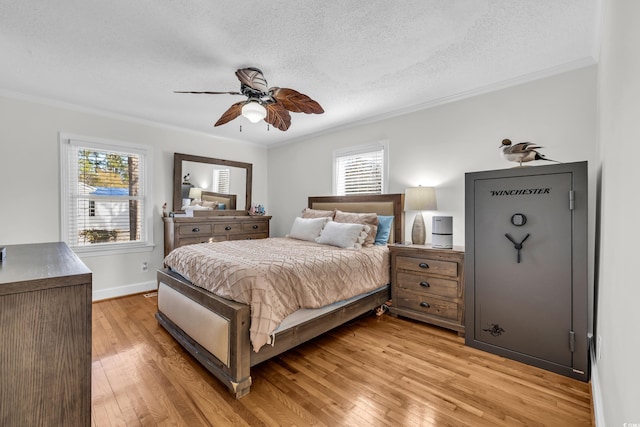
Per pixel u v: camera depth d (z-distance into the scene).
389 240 3.49
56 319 0.86
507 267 2.20
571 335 1.94
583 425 1.49
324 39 2.06
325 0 1.67
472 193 2.37
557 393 1.77
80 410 0.90
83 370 0.90
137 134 3.83
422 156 3.37
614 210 1.29
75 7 1.72
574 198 1.95
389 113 3.61
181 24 1.88
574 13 1.80
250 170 5.00
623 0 1.14
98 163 3.57
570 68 2.42
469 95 2.98
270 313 1.84
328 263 2.39
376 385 1.85
